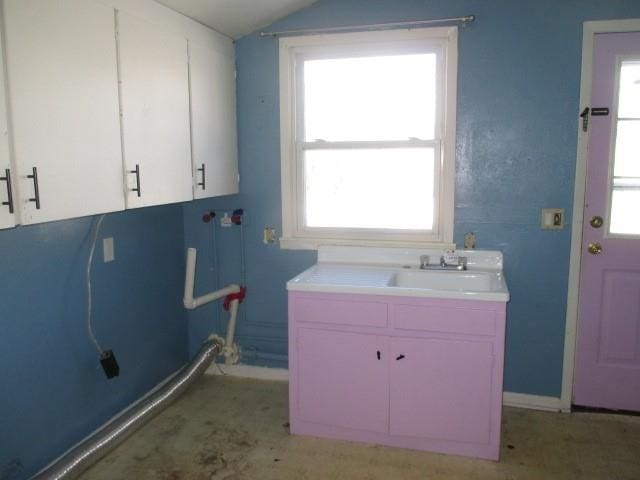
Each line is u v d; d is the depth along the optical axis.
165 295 3.04
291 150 2.96
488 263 2.72
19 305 2.02
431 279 2.70
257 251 3.10
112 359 2.40
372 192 2.92
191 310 3.28
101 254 2.49
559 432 2.53
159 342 2.99
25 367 2.06
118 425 2.37
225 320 3.22
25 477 2.07
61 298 2.24
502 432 2.53
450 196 2.74
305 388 2.49
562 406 2.74
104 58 1.89
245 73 2.97
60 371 2.24
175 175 2.39
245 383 3.13
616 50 2.49
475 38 2.62
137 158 2.10
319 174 2.98
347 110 2.89
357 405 2.43
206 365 3.03
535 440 2.46
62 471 2.07
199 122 2.60
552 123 2.58
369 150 2.89
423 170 2.82
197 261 3.21
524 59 2.58
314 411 2.49
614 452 2.35
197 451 2.39
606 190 2.58
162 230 2.99
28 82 1.55
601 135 2.56
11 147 1.51
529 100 2.60
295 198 3.01
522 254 2.70
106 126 1.91
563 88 2.55
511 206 2.69
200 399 2.92
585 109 2.52
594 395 2.73
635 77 2.50
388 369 2.36
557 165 2.60
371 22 2.74
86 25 1.79
